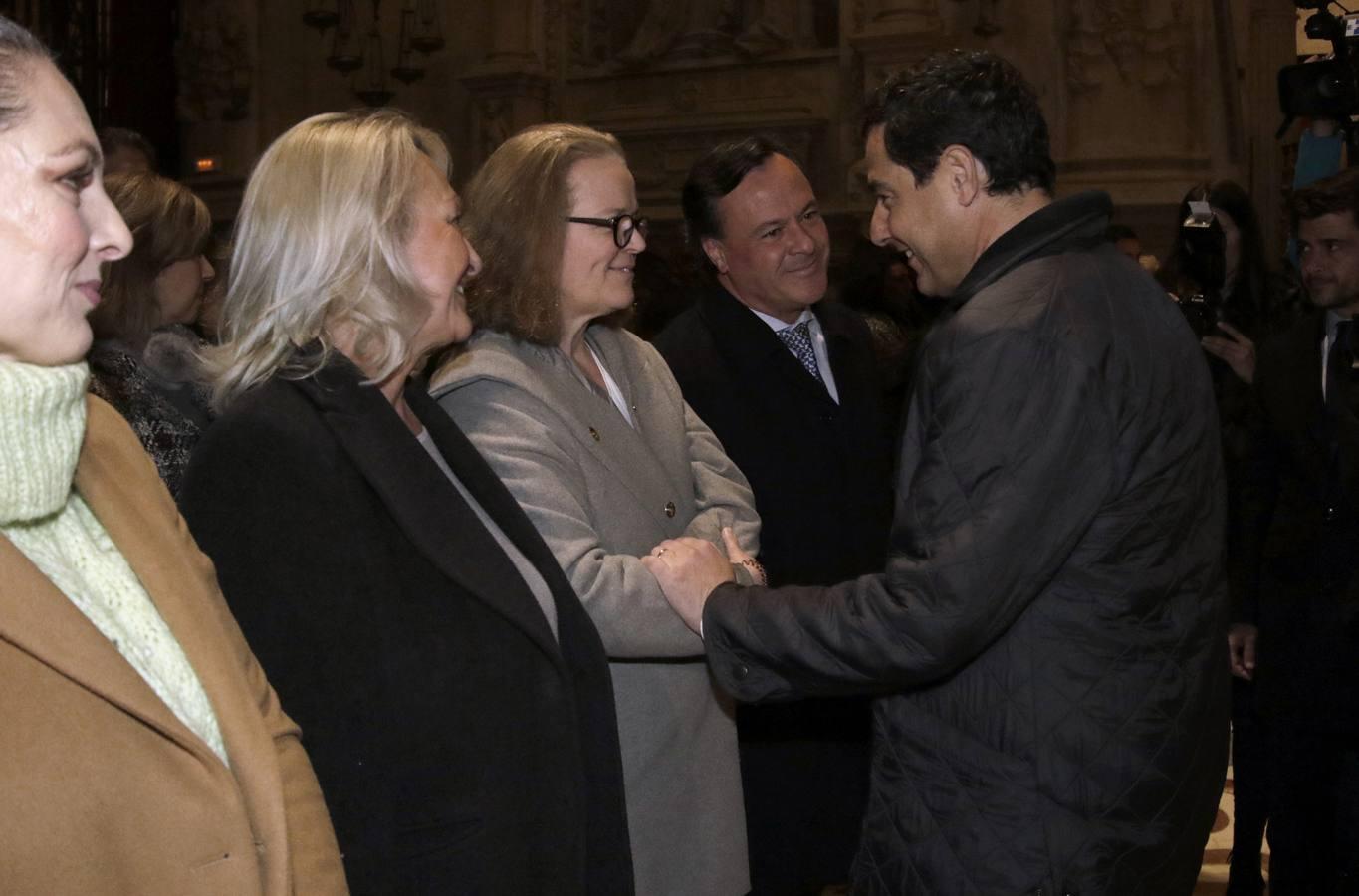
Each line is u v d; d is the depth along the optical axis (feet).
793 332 9.25
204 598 4.07
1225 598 5.97
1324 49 37.22
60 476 3.57
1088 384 5.35
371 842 4.75
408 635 4.96
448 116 32.99
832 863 8.75
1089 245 5.84
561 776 5.31
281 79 33.35
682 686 6.81
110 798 3.46
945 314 5.85
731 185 8.88
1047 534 5.32
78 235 3.56
